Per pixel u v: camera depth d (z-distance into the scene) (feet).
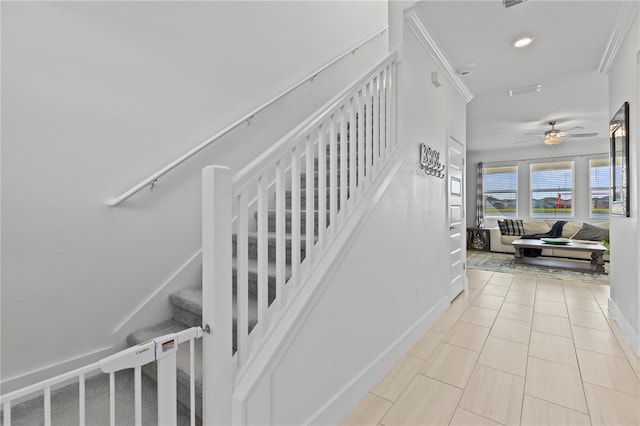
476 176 27.89
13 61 5.09
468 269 17.94
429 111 9.67
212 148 7.95
